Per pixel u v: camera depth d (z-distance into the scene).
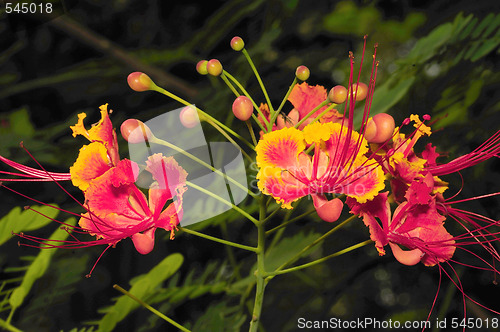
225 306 0.61
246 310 0.68
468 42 0.63
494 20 0.63
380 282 0.77
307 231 0.64
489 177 0.67
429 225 0.49
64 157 0.69
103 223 0.49
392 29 0.70
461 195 0.65
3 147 0.68
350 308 0.76
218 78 0.69
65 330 0.69
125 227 0.49
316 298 0.72
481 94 0.66
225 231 0.63
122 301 0.55
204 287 0.60
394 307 0.76
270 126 0.50
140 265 0.70
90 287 0.71
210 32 0.71
